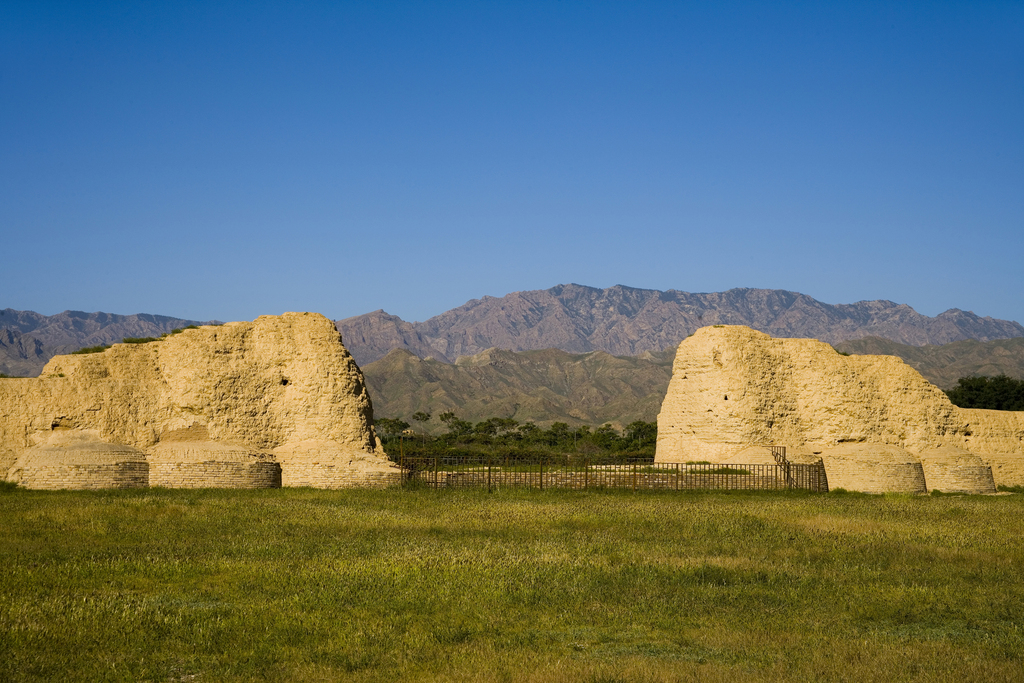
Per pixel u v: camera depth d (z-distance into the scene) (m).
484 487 42.56
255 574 21.28
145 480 40.53
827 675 14.78
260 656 15.39
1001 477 52.88
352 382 45.38
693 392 51.22
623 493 42.53
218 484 40.50
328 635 16.61
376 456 44.25
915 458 50.62
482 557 23.62
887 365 52.94
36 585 19.73
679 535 28.75
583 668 14.87
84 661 14.98
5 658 14.82
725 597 20.14
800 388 51.66
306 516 31.03
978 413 54.19
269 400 44.47
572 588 20.52
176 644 15.97
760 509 36.34
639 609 18.89
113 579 20.59
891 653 15.95
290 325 46.03
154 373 43.75
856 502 40.75
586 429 111.81
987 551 26.27
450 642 16.44
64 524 27.98
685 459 50.81
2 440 41.25
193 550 24.12
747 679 14.52
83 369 42.59
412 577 21.17
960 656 15.83
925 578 22.34
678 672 14.77
